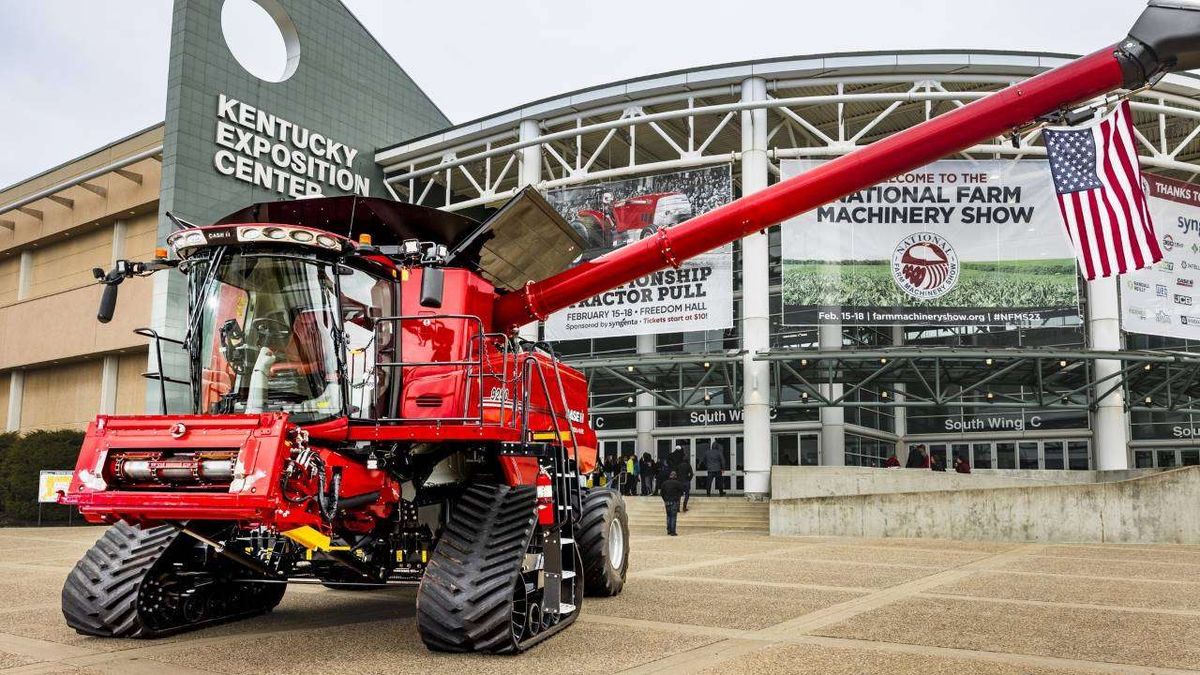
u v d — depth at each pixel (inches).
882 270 1099.9
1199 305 1146.7
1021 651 255.9
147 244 1254.9
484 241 333.7
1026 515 730.2
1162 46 311.7
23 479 954.1
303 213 319.0
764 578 447.8
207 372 265.6
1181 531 688.4
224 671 227.0
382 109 1409.9
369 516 273.7
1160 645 266.1
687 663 235.8
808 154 1127.6
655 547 667.4
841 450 1318.9
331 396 259.9
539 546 275.3
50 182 1392.7
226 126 1162.6
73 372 1326.3
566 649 255.1
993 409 1428.4
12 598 364.5
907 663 237.5
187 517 230.7
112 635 271.1
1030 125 331.6
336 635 281.7
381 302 288.4
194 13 1141.7
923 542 722.2
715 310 1115.9
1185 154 1427.2
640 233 1151.0
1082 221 362.3
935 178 1107.9
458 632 240.2
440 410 287.4
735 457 1363.2
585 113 1218.6
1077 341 1338.6
